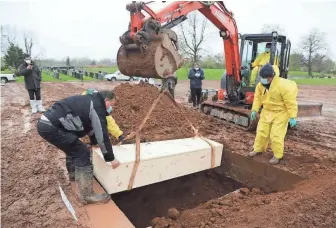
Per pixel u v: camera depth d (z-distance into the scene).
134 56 4.75
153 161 4.28
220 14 7.30
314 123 9.31
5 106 11.34
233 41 7.81
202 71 10.79
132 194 5.04
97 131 3.51
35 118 8.89
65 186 4.18
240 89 8.31
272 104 4.87
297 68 47.94
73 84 24.11
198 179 5.73
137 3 4.69
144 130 6.45
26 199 3.82
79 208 3.59
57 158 5.31
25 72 9.11
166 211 4.93
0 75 26.03
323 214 3.29
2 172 4.68
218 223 3.41
